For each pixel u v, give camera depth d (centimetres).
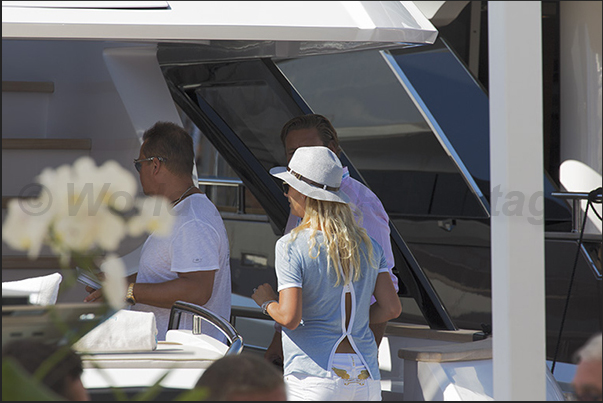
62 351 491
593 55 2094
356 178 1498
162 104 1516
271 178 1650
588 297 1741
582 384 615
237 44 1286
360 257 880
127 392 643
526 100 494
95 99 1574
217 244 1059
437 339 1117
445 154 2161
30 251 409
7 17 722
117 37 748
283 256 859
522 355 500
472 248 1967
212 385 489
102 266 438
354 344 867
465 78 2161
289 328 848
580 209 1839
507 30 490
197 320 898
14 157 1513
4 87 1642
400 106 2295
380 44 1032
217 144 1647
